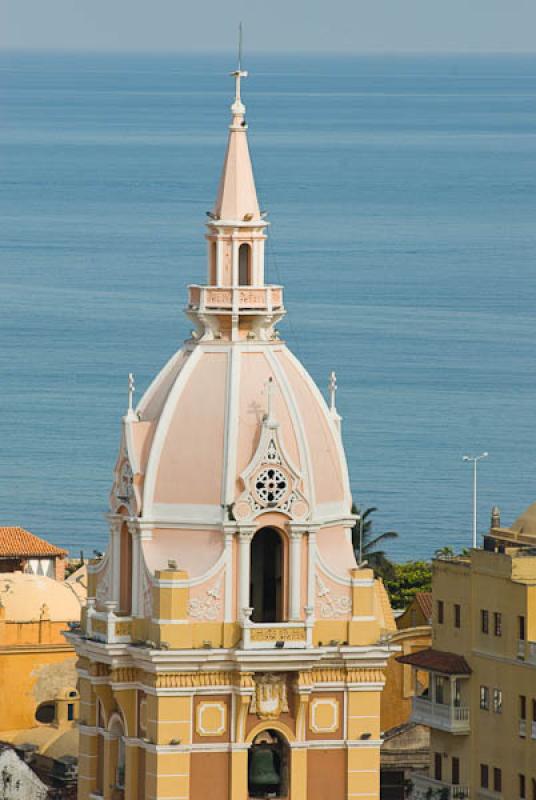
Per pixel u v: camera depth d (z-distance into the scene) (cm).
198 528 13175
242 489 13162
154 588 13100
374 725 13312
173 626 13050
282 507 13188
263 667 13088
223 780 13112
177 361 13550
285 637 13125
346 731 13275
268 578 13288
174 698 13050
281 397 13300
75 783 19988
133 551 13275
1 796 19388
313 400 13425
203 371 13375
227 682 13100
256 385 13325
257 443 13200
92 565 13638
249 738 13138
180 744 13062
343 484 13412
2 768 19438
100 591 13550
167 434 13275
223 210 13600
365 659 13250
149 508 13225
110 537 13462
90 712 13575
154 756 13075
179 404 13312
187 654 13000
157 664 12988
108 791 13462
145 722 13200
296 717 13188
